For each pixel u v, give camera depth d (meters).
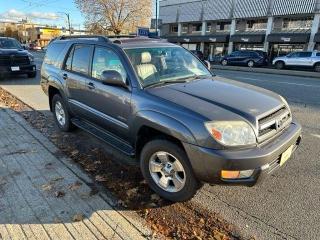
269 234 2.97
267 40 33.31
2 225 3.03
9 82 12.87
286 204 3.47
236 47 37.03
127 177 4.04
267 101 3.54
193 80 4.09
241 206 3.44
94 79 4.54
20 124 6.27
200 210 3.36
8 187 3.71
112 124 4.20
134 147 3.87
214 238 2.90
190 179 3.21
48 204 3.37
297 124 3.84
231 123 2.97
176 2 42.56
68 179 3.92
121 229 2.99
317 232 3.00
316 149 5.09
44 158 4.56
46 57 6.30
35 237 2.87
